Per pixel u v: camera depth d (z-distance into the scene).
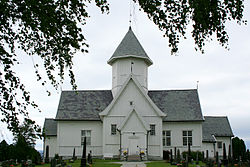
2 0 8.41
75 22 9.98
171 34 10.84
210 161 28.09
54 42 10.26
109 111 40.22
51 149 41.97
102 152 40.44
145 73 45.09
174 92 45.50
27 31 10.09
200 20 10.11
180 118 41.56
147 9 10.55
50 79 10.61
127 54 43.44
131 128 38.22
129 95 40.69
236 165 29.42
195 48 11.06
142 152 36.94
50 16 9.38
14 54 9.56
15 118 8.55
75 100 44.19
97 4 10.33
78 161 34.84
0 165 26.80
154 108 40.25
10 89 8.70
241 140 53.09
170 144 41.28
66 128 41.59
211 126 47.97
